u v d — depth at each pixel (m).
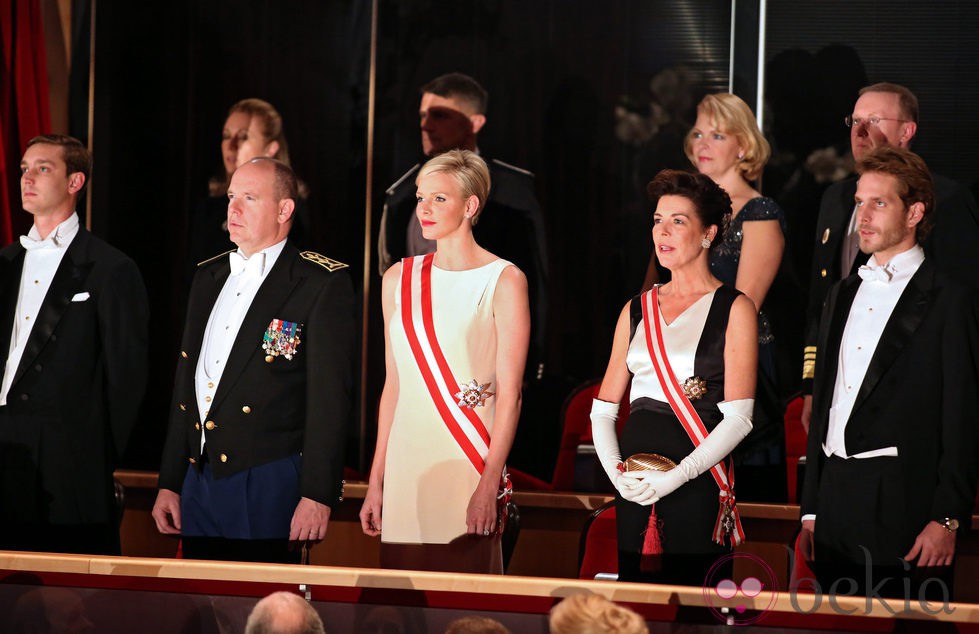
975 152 18.80
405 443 12.27
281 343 12.48
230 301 12.73
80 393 13.72
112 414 13.95
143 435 20.42
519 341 12.18
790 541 13.75
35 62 19.12
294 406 12.53
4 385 13.67
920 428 11.30
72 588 10.92
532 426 19.84
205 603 10.80
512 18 20.08
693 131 19.22
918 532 11.28
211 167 20.62
